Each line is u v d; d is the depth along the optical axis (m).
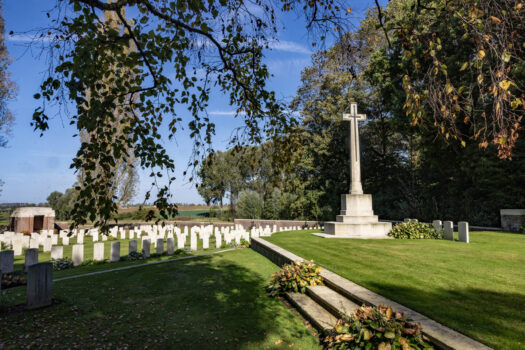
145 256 12.85
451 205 20.84
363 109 28.59
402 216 24.08
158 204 4.38
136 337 4.92
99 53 3.57
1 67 23.64
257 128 5.33
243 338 4.90
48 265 6.50
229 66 5.16
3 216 43.94
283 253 10.12
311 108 31.66
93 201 3.82
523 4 3.19
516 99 3.03
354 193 16.16
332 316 5.42
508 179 16.00
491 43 3.21
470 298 5.12
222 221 34.50
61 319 5.68
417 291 5.61
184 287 7.82
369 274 7.03
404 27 3.68
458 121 15.78
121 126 4.36
